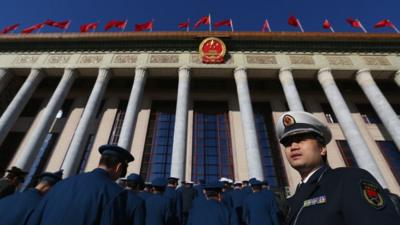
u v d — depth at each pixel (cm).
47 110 1969
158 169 2058
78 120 2344
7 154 2133
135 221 289
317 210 181
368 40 2361
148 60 2323
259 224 642
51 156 2080
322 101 2533
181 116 1933
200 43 2375
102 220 248
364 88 2144
